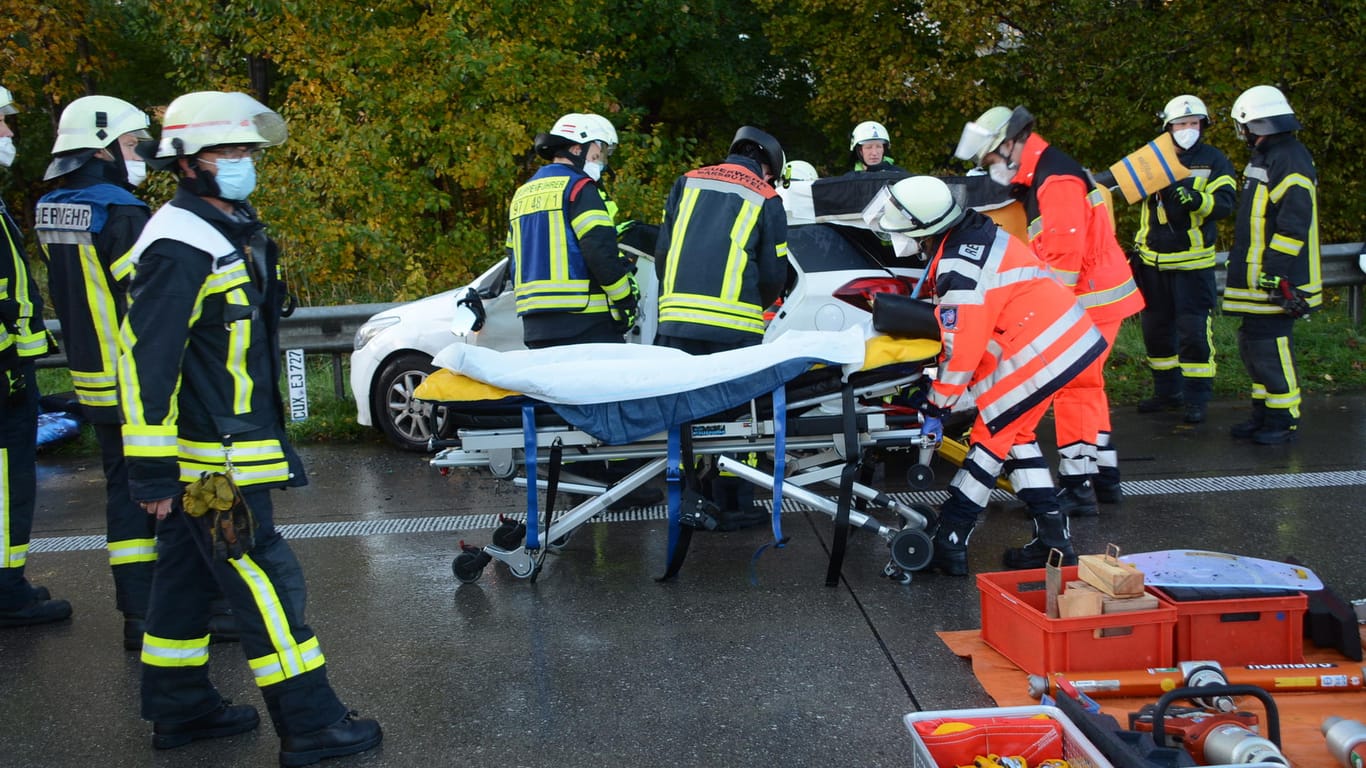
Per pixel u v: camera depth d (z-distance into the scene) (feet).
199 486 9.85
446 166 41.50
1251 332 22.80
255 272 10.16
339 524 19.47
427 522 19.42
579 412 14.47
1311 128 46.60
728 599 14.90
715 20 56.70
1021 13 49.90
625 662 12.92
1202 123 24.34
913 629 13.65
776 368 14.28
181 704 11.18
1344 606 12.37
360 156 39.73
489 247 43.75
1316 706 11.00
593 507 15.60
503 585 15.84
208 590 11.11
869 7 51.29
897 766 10.36
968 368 14.40
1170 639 11.72
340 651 13.58
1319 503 18.45
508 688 12.32
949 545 15.43
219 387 10.07
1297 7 46.32
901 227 14.46
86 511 21.09
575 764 10.58
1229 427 24.53
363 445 26.11
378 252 37.78
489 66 40.27
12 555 14.71
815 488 20.51
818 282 20.24
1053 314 14.65
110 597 16.11
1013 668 12.20
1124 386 28.63
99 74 67.41
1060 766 9.02
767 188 16.84
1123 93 49.70
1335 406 26.11
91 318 13.35
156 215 9.80
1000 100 51.11
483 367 14.67
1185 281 24.80
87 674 13.28
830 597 14.87
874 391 14.73
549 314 18.42
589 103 43.96
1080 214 17.24
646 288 21.48
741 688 12.11
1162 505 18.78
